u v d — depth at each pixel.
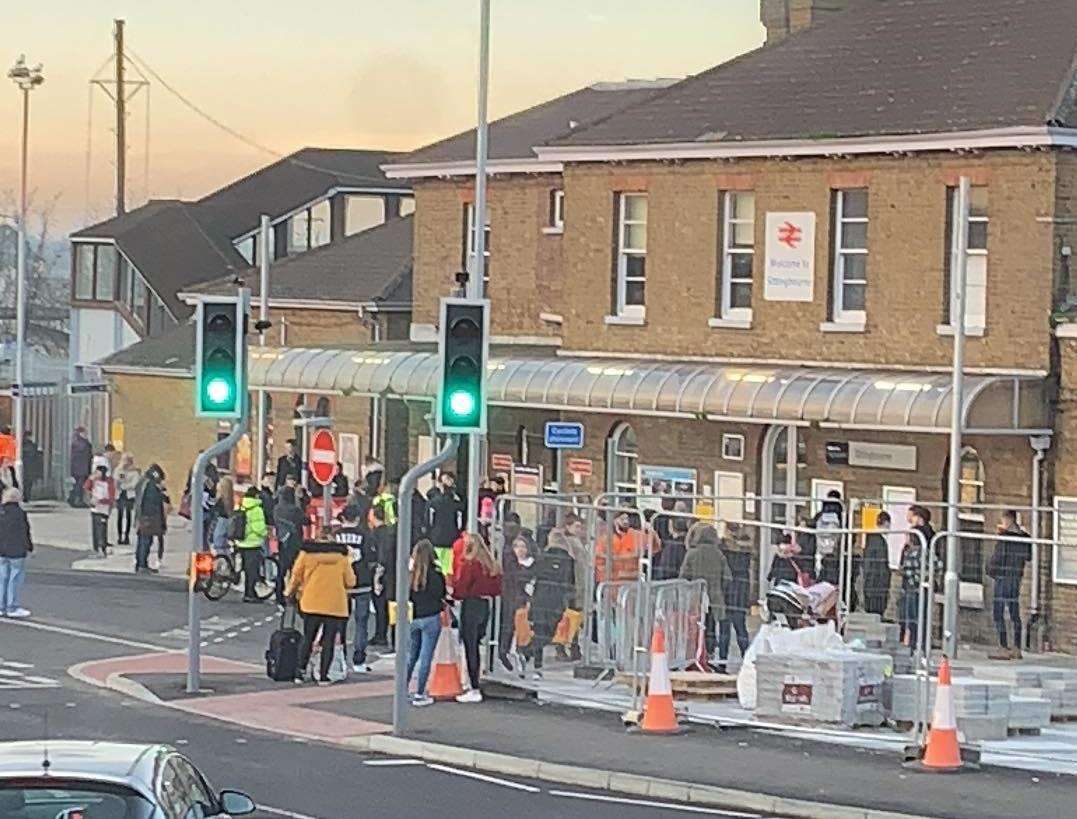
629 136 38.66
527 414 41.31
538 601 24.86
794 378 34.75
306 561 25.81
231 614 34.59
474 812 17.20
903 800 17.83
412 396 43.12
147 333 71.06
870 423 32.94
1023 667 23.39
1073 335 31.80
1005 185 32.75
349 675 26.59
